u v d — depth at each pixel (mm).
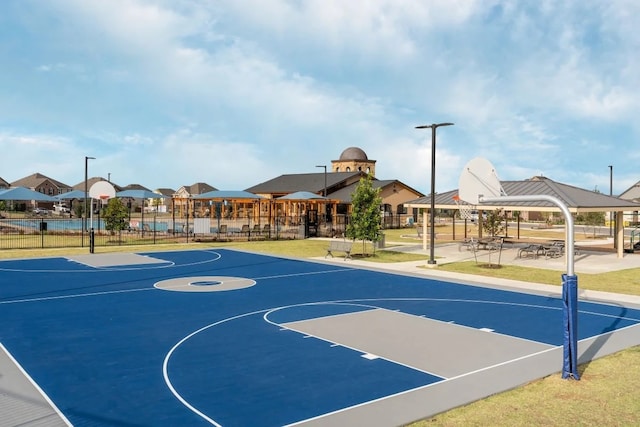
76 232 42219
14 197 39906
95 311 13719
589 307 14672
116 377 8484
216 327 12000
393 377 8539
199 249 31359
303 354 9844
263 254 28859
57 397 7602
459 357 9688
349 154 76750
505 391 7973
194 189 104562
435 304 14992
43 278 19547
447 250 31328
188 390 7906
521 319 13039
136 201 114125
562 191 27484
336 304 14922
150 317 13023
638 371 8977
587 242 38531
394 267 23484
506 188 30406
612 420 6926
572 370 8586
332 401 7484
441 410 7172
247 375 8609
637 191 62750
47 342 10609
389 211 61312
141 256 27359
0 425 6594
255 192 65812
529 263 25016
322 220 54250
